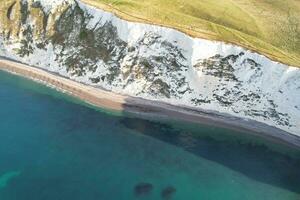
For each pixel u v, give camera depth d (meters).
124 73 91.25
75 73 94.44
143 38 91.06
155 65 90.62
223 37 89.44
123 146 78.19
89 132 80.50
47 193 66.44
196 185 71.56
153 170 73.56
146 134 81.44
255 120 85.31
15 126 80.12
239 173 74.88
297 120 83.81
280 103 85.50
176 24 91.25
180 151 78.44
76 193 67.00
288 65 85.19
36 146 75.88
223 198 69.75
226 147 80.38
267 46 89.06
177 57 89.94
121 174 71.88
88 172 71.50
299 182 74.19
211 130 83.56
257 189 72.06
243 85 87.94
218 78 88.88
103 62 93.25
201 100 88.00
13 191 66.12
